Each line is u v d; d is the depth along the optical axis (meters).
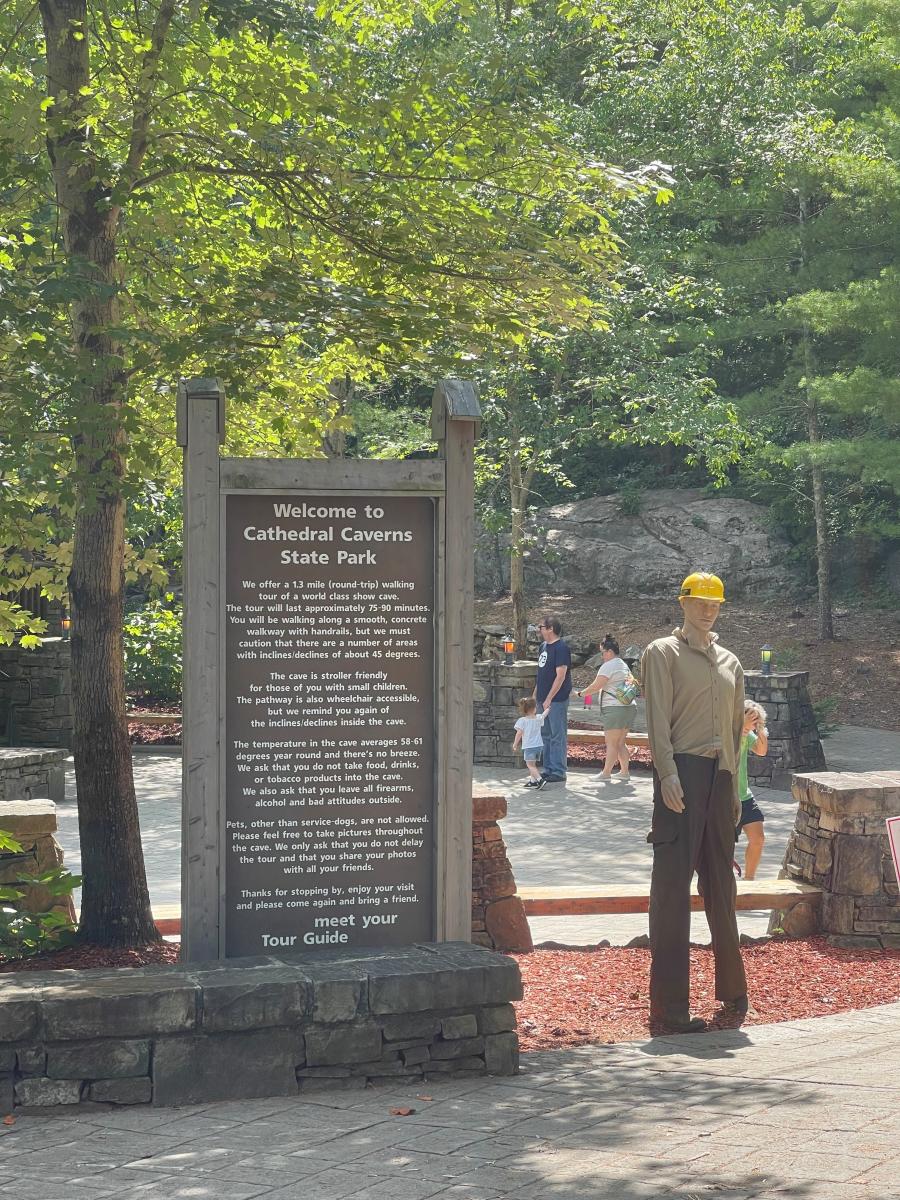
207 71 8.20
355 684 6.64
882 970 8.66
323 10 9.91
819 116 25.45
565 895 9.51
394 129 9.01
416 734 6.71
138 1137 5.16
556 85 26.03
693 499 37.16
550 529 37.03
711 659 7.46
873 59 25.75
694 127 24.19
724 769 7.46
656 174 9.84
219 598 6.47
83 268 7.53
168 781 18.16
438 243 8.64
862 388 23.97
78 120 7.97
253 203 9.81
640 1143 4.80
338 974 5.98
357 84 8.88
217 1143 5.04
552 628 18.25
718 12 24.53
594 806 16.42
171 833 14.36
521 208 10.74
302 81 8.43
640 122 24.16
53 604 23.20
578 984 8.30
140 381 8.38
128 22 8.88
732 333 27.67
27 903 8.63
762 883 9.78
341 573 6.61
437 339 8.35
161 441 9.80
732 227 32.72
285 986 5.83
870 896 9.37
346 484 6.57
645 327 23.36
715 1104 5.39
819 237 27.27
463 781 6.74
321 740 6.61
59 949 8.22
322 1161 4.75
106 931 8.35
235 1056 5.76
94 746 8.34
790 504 35.41
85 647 8.34
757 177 25.98
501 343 8.64
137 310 9.12
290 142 8.37
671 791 7.29
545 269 8.73
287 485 6.51
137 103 8.17
